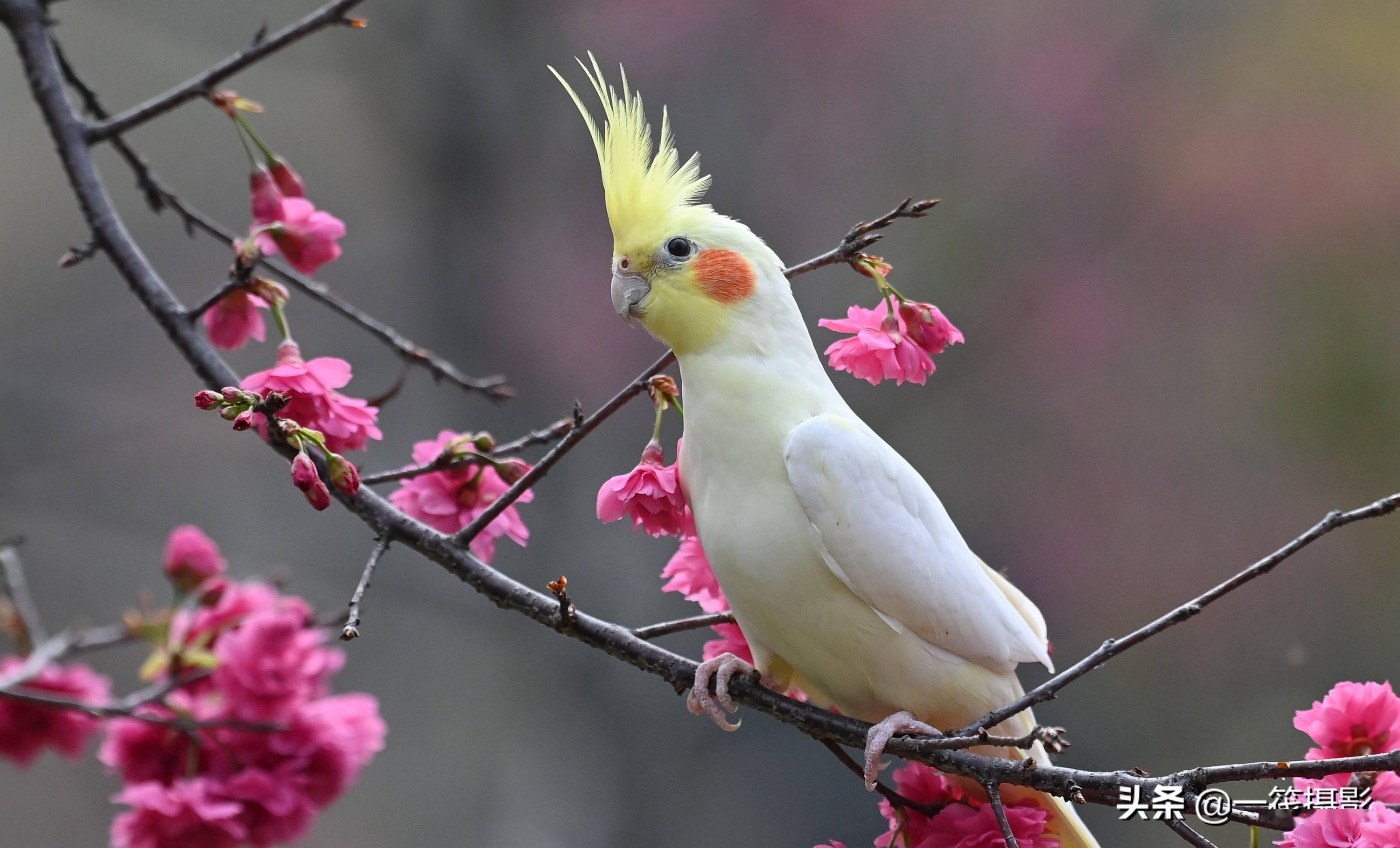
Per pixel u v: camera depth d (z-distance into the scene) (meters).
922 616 4.33
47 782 15.06
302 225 5.37
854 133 16.05
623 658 4.59
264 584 6.87
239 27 15.61
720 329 4.51
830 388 4.61
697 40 15.62
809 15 15.76
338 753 5.46
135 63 16.33
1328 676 14.30
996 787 3.77
